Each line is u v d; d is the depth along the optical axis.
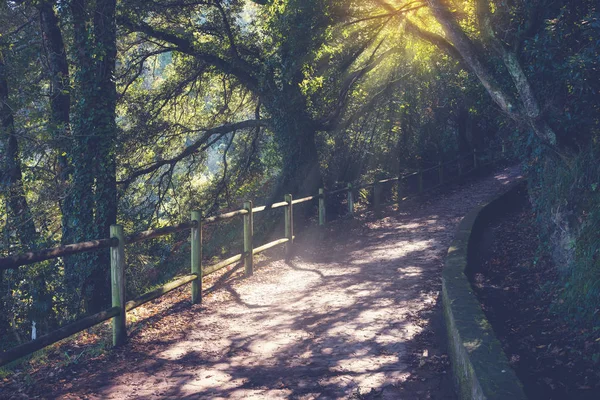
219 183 20.02
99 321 5.52
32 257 4.65
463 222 11.41
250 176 20.58
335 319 6.90
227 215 8.70
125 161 16.75
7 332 13.37
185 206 19.78
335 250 12.39
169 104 18.52
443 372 5.08
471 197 19.86
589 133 6.65
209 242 17.03
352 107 20.53
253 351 5.84
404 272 9.52
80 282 13.55
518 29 7.11
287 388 4.84
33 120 13.71
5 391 4.70
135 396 4.65
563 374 4.57
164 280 13.03
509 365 3.95
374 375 5.09
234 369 5.32
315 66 15.61
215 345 6.02
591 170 6.41
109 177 13.77
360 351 5.75
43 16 14.61
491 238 11.21
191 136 19.03
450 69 19.33
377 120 22.66
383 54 17.53
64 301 13.50
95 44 13.28
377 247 12.38
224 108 19.17
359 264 10.55
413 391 4.71
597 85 6.20
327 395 4.68
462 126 27.14
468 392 4.08
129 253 15.57
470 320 5.04
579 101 6.56
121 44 17.03
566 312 5.69
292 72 13.79
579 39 6.80
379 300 7.71
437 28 15.24
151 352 5.76
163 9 15.34
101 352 5.70
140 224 17.31
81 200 13.74
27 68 14.38
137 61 17.09
